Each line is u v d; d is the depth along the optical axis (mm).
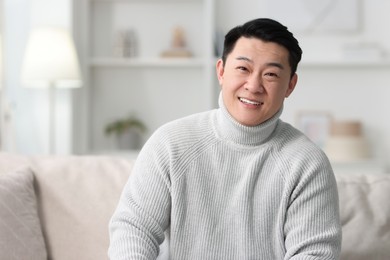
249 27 1667
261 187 1741
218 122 1811
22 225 1967
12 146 4590
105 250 2023
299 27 4945
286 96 1775
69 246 2043
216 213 1736
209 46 4785
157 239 1735
